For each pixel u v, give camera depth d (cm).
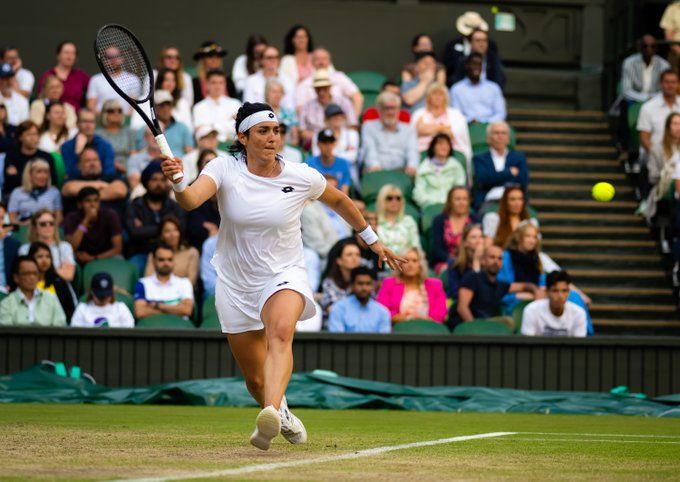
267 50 3194
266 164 1106
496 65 3459
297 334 2270
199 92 3284
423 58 3316
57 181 2775
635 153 3350
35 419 1532
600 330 2864
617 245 3108
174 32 3662
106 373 2245
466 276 2461
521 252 2542
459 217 2689
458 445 1174
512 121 3634
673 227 3009
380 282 2542
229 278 1129
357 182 2961
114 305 2339
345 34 3734
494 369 2303
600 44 3834
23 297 2303
